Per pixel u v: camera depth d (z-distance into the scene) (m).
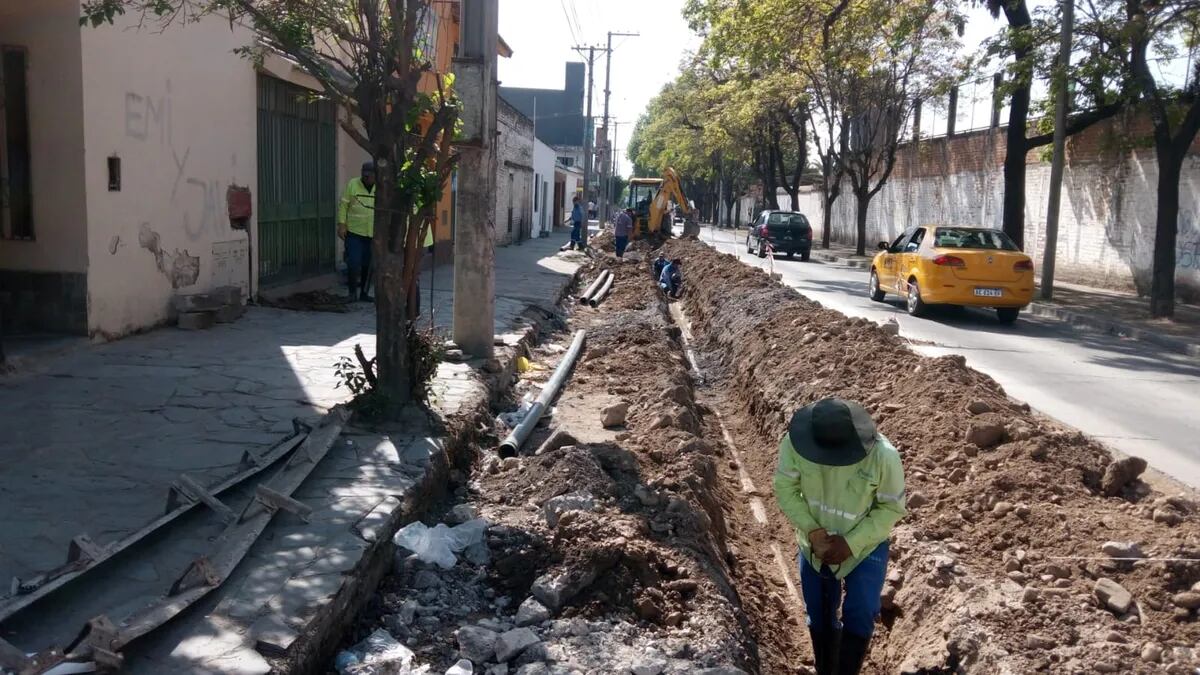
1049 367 13.02
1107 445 8.59
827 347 10.32
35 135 8.73
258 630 3.96
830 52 22.06
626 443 7.92
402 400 7.19
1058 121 21.45
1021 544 5.67
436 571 5.24
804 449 4.38
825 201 44.06
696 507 6.26
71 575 4.00
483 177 10.02
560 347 13.62
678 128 68.56
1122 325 17.55
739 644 4.82
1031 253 30.16
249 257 12.47
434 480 6.33
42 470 5.71
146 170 9.84
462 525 5.62
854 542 4.40
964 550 5.71
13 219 8.84
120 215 9.40
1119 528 5.58
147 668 3.64
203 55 10.95
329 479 5.89
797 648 5.68
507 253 29.47
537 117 92.19
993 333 16.48
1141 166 23.94
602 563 5.12
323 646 4.19
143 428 6.65
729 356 13.73
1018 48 20.16
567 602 4.99
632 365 11.73
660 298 20.94
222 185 11.59
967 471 6.69
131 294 9.68
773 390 10.04
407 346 7.32
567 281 20.91
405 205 7.00
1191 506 5.88
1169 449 8.53
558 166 55.84
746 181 78.31
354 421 7.07
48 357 8.38
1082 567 5.26
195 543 4.76
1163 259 18.58
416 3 6.65
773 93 39.81
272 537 4.93
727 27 22.56
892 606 5.64
